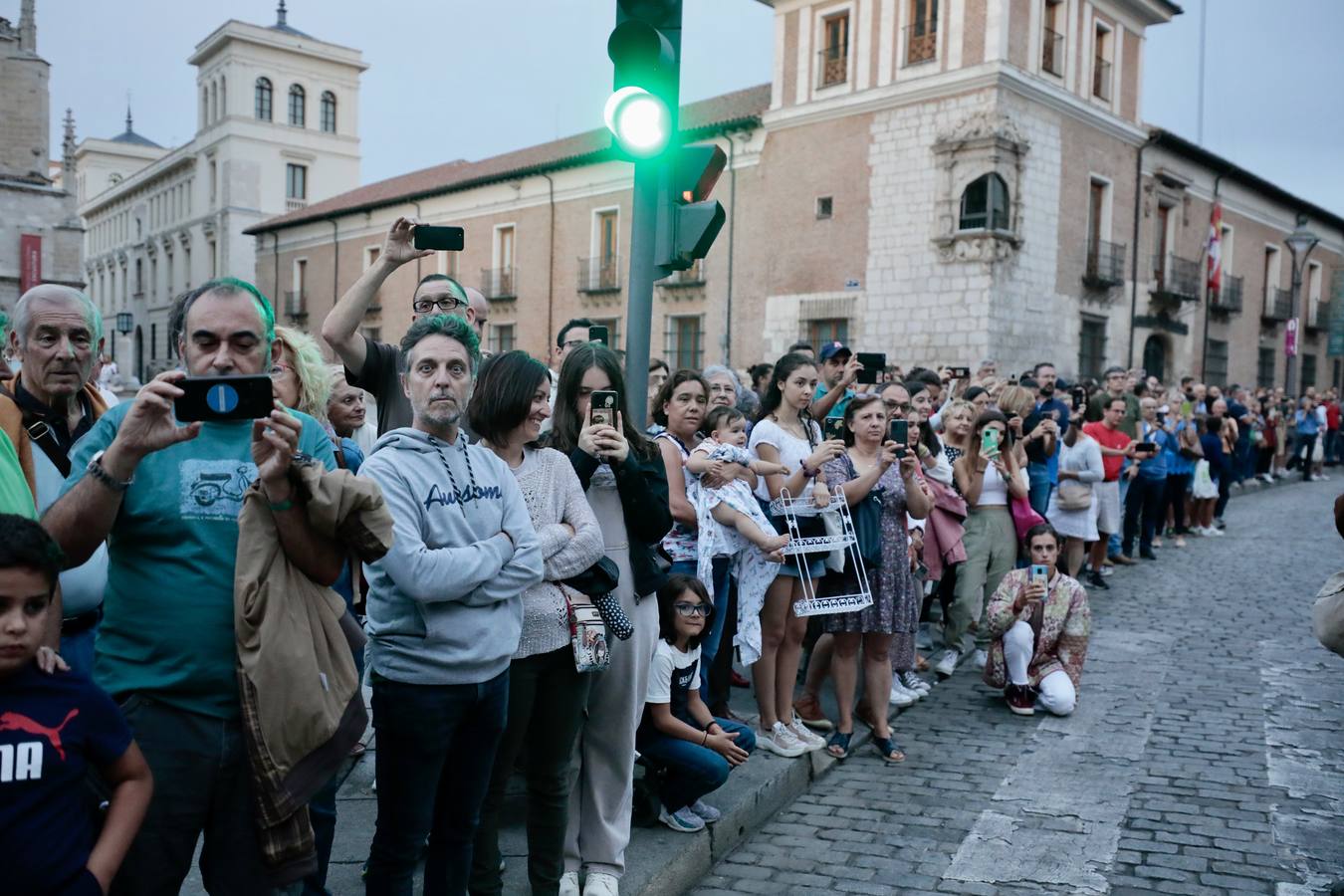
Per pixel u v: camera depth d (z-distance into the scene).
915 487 5.58
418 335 3.00
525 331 31.06
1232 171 30.14
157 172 56.88
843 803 4.93
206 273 52.44
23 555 1.94
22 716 1.99
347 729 2.46
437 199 34.16
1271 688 6.75
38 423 3.15
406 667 2.86
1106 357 25.19
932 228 21.83
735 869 4.24
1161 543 13.12
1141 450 9.95
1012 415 7.57
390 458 2.87
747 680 6.56
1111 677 7.04
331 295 39.47
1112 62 24.86
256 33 49.81
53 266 31.05
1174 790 5.00
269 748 2.32
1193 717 6.16
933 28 21.94
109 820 2.11
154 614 2.34
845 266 23.38
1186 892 3.97
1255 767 5.32
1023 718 6.21
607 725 3.68
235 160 49.69
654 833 4.22
